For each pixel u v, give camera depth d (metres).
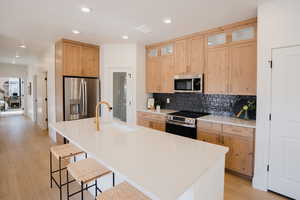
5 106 10.38
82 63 4.08
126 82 4.29
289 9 2.00
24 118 7.81
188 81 3.47
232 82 2.92
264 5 2.17
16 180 2.53
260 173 2.31
